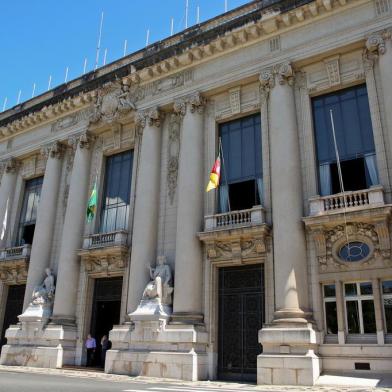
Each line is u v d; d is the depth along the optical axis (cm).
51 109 2650
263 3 2050
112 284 2188
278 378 1470
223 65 2072
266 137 1897
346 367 1465
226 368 1727
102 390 1037
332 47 1788
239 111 2016
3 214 2762
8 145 2919
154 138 2189
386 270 1489
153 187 2103
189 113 2092
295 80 1898
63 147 2633
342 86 1795
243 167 1970
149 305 1836
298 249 1628
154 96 2258
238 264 1808
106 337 2112
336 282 1564
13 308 2559
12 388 989
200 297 1809
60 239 2430
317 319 1561
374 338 1472
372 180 1644
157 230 2058
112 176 2414
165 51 2233
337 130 1780
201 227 1917
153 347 1784
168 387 1267
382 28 1698
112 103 2380
